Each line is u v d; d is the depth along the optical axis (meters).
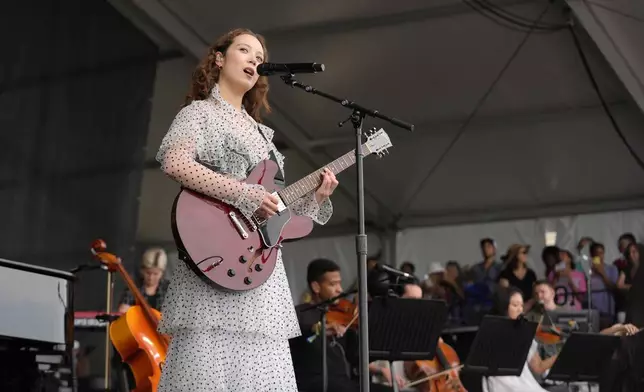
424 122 10.20
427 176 10.73
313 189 3.43
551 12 8.64
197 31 9.75
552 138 9.98
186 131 3.09
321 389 6.05
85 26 9.14
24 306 5.00
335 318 6.37
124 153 9.59
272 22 9.49
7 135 8.14
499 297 8.89
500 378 6.82
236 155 3.18
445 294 10.02
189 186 3.06
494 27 8.93
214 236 3.07
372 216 11.33
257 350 3.10
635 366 7.49
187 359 3.01
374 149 3.81
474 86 9.66
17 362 5.21
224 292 3.07
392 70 9.68
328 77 9.91
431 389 6.56
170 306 3.08
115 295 9.01
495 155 10.32
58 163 8.69
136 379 5.16
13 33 8.30
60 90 8.79
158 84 10.47
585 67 9.05
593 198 10.33
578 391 7.58
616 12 8.15
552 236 10.45
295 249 11.76
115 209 9.37
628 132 9.59
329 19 9.27
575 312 7.96
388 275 5.82
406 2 8.87
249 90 3.46
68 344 5.25
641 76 8.73
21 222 8.18
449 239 11.01
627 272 9.59
